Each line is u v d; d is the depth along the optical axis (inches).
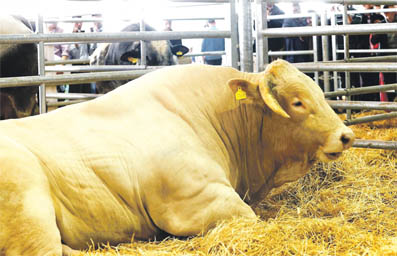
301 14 330.3
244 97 128.5
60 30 410.9
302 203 142.7
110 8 192.4
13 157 100.0
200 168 116.4
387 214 130.6
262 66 185.0
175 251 105.0
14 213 97.5
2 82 156.9
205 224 112.9
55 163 106.6
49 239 98.8
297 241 103.1
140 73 180.5
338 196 148.9
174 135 118.5
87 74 170.1
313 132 125.7
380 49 348.8
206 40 397.7
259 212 139.4
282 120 129.1
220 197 114.8
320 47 358.0
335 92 211.9
